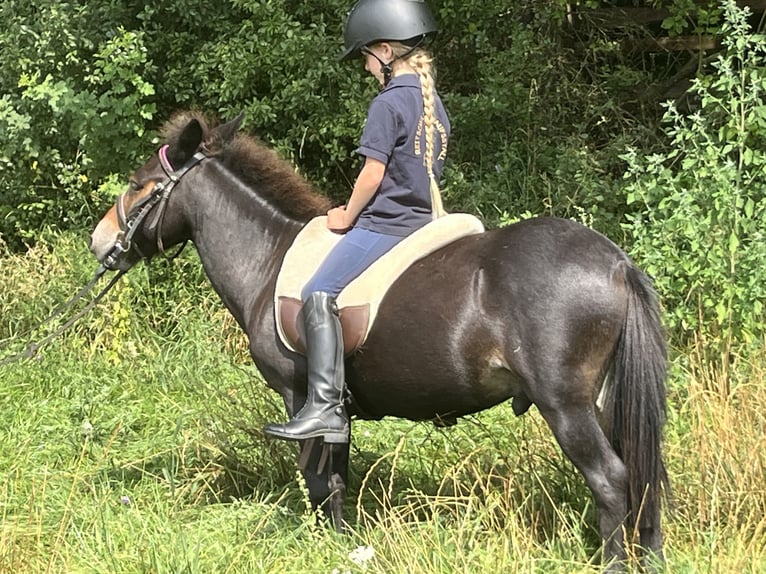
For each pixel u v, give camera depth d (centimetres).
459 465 446
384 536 414
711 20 818
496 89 821
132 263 485
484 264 388
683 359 590
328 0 827
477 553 396
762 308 589
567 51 894
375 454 524
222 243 462
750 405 473
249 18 870
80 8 839
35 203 838
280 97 838
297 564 411
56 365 692
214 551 428
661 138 873
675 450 467
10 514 477
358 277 412
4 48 855
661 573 374
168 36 854
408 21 412
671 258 589
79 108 768
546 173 814
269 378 447
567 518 429
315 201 460
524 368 377
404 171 410
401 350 400
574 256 377
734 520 399
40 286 756
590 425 374
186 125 465
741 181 621
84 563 420
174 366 680
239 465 517
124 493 499
